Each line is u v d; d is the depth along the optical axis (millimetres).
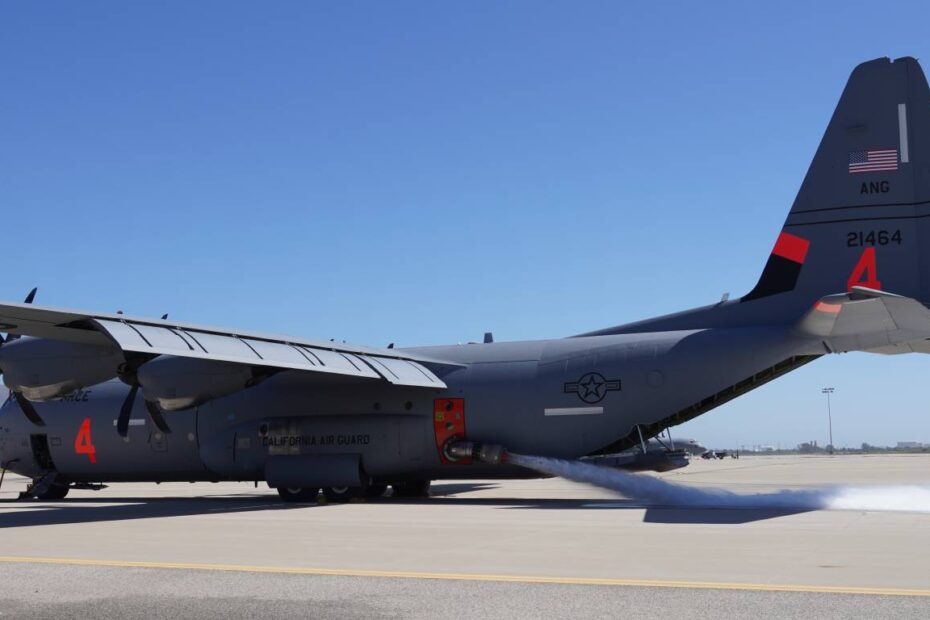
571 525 12891
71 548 10750
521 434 19375
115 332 14938
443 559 9406
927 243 16984
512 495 22250
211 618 6602
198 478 22375
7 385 17953
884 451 182750
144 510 17953
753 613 6484
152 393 18391
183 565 9164
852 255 17469
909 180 17234
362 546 10633
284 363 17078
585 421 18859
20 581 8273
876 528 11750
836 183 17719
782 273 18062
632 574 8234
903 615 6340
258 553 10086
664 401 18328
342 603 7102
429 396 20125
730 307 18531
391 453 20156
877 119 17516
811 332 16406
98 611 6879
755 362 17781
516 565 8906
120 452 22516
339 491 20578
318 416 20828
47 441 23234
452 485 28750
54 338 16625
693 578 7953
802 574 8055
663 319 19312
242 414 21438
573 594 7328
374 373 18625
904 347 17844
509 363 19859
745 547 9945
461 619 6488
